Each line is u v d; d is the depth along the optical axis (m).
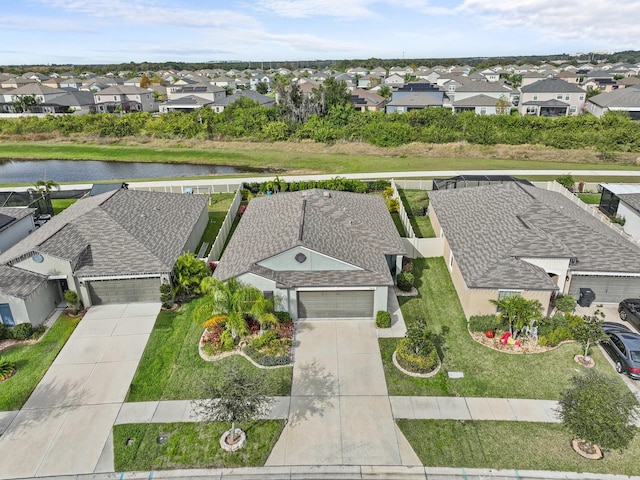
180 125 75.56
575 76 122.44
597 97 85.31
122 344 21.84
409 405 17.80
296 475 15.02
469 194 32.97
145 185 46.84
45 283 23.89
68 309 24.70
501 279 22.27
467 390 18.56
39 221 36.75
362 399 18.12
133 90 105.50
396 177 49.59
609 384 15.32
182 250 27.25
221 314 21.52
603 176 49.22
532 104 84.19
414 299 25.58
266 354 20.67
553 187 44.03
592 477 14.78
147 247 25.78
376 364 20.16
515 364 20.06
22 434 16.81
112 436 16.67
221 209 40.03
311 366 20.06
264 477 14.99
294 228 24.95
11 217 31.50
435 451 15.77
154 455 15.85
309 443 16.14
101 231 26.27
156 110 114.38
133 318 23.91
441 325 23.05
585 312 23.92
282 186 43.38
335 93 81.88
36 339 22.28
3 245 30.17
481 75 129.75
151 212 30.16
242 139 72.94
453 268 27.08
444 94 94.38
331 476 14.95
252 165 61.62
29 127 78.00
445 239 29.19
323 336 22.17
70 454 15.97
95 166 64.19
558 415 17.20
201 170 60.62
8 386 19.20
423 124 72.25
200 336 22.36
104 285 24.86
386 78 142.62
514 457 15.52
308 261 22.92
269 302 22.14
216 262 27.45
